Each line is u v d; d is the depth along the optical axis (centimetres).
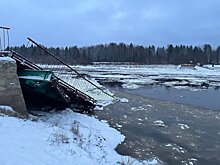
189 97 3409
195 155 1384
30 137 1012
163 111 2408
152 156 1323
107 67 10612
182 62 14475
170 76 6738
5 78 1430
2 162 742
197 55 15212
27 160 804
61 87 1806
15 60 1530
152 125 1900
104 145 1317
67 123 1614
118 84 4728
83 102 2183
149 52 15512
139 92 3809
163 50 17175
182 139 1623
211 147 1510
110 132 1619
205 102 3033
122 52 15325
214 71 9175
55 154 924
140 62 14512
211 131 1819
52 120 1644
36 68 1745
